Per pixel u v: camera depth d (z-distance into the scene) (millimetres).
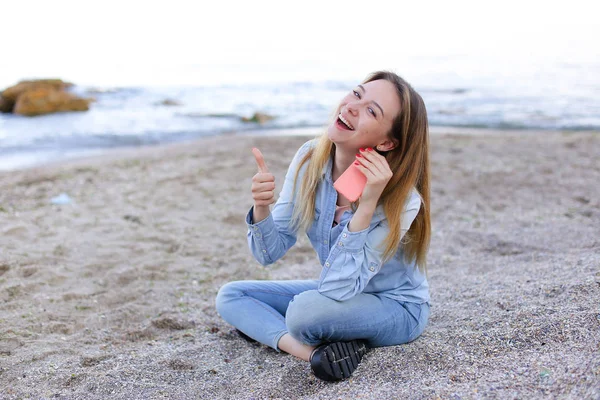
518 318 2467
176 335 2936
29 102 13406
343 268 2180
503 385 1922
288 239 2553
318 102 14852
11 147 9383
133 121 12312
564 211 5117
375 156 2105
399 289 2432
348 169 2162
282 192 2551
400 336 2389
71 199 5730
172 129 11305
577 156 7469
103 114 13383
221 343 2764
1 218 5035
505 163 7109
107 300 3428
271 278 3807
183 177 6590
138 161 7547
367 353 2367
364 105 2148
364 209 2141
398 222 2201
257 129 11227
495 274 3434
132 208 5441
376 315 2295
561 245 4094
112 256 4188
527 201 5527
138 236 4656
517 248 4141
